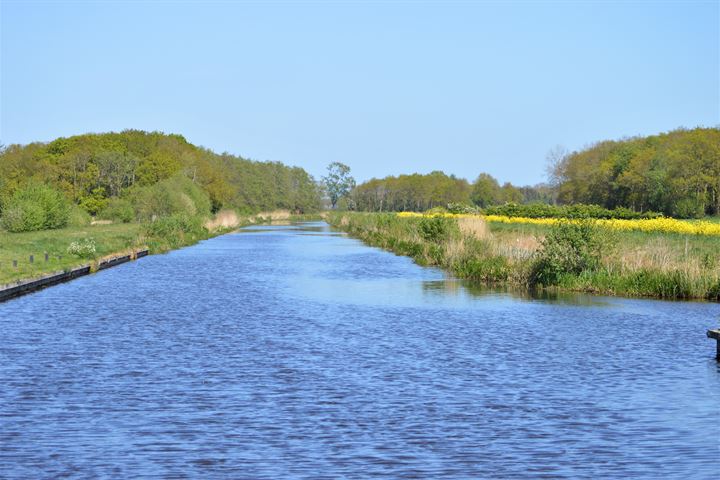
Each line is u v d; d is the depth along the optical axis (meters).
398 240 60.41
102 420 14.10
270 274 41.16
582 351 20.39
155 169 106.06
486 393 16.08
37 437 13.13
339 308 28.39
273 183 172.25
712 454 12.41
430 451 12.52
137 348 20.61
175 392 16.05
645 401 15.51
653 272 32.50
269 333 23.00
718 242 45.97
